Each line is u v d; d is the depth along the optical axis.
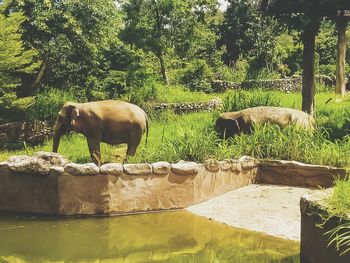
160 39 22.66
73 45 17.45
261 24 29.59
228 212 8.95
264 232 7.85
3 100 14.46
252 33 29.73
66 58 17.89
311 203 6.11
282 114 12.37
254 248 7.13
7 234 7.89
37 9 16.78
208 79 25.83
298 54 30.34
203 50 29.66
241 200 9.59
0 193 9.24
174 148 10.40
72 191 8.88
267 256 6.76
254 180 10.82
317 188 10.09
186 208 9.45
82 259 6.75
